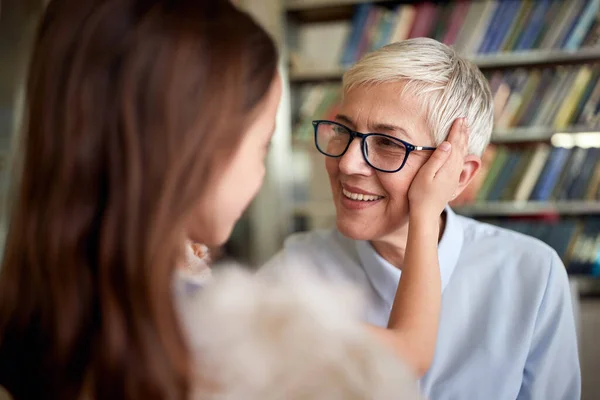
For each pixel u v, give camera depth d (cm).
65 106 51
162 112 50
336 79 297
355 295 57
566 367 120
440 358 118
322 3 290
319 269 132
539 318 119
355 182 115
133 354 48
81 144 50
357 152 113
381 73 110
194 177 51
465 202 270
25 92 56
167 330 49
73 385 51
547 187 264
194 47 51
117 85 50
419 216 101
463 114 111
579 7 257
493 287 122
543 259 122
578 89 259
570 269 267
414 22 272
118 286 49
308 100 295
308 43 314
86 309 51
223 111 52
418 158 110
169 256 50
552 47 261
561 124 261
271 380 47
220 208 58
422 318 77
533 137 262
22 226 53
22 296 54
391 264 126
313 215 298
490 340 118
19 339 54
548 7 260
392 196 112
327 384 47
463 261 124
